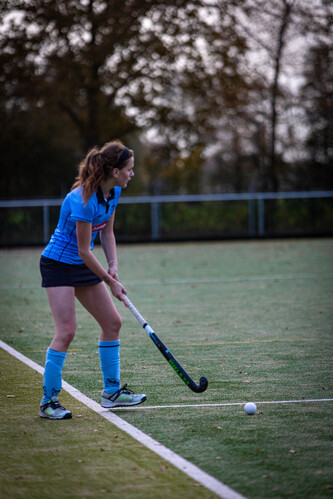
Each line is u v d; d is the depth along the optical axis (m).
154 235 48.38
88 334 15.31
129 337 14.94
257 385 10.52
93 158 8.62
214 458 7.12
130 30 48.38
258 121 58.41
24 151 54.03
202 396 9.86
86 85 49.16
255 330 15.64
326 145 56.44
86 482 6.51
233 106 51.78
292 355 12.84
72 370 11.66
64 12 47.69
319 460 7.05
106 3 48.91
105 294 9.11
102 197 8.66
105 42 48.06
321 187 56.91
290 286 23.95
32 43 47.88
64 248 8.77
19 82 48.84
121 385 10.59
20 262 36.19
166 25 48.56
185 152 52.69
